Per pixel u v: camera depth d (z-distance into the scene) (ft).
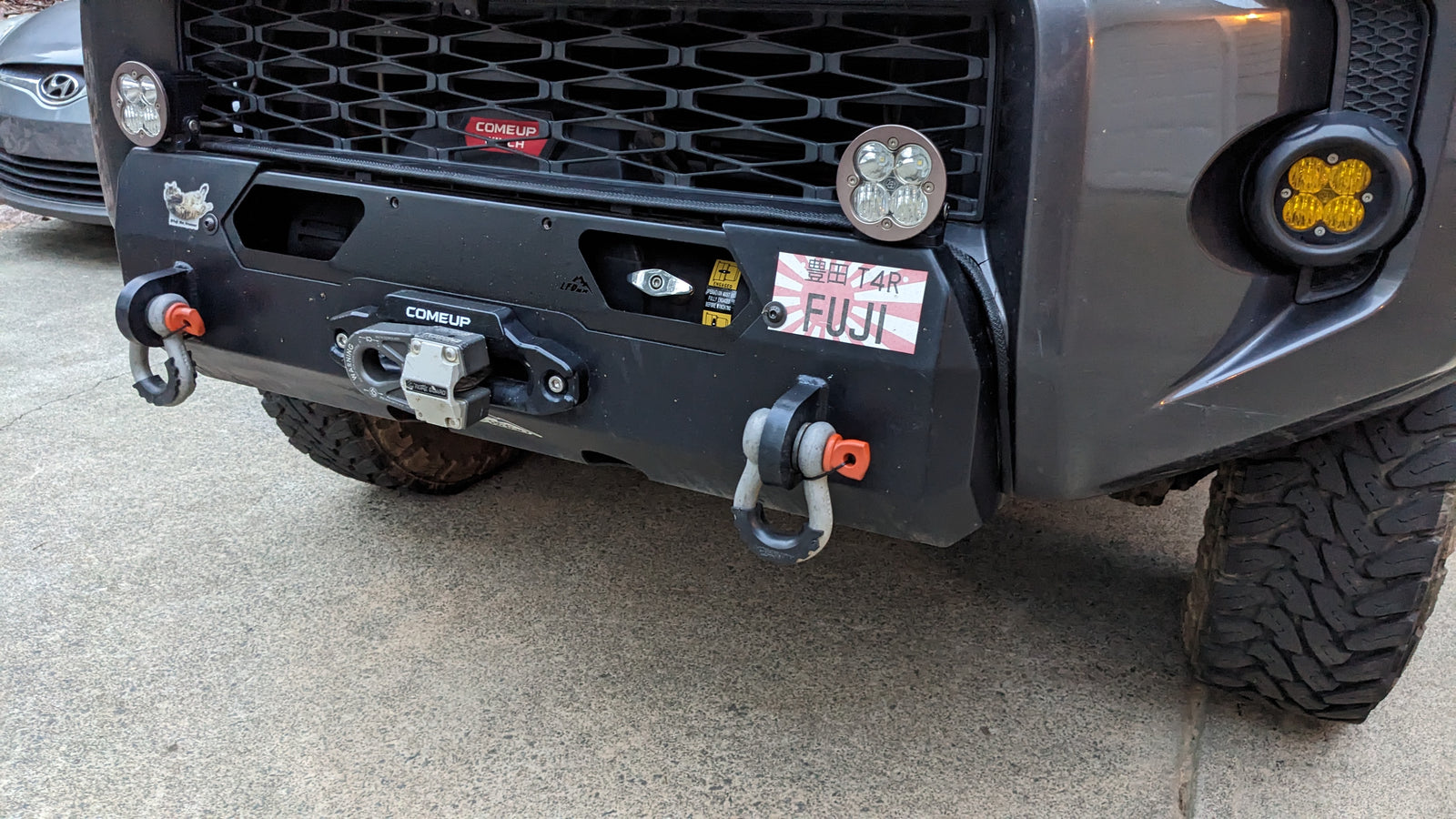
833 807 5.54
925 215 4.24
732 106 5.24
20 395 10.87
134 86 6.01
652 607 7.41
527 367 5.25
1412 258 4.17
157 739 5.91
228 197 5.88
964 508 4.74
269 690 6.37
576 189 5.20
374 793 5.56
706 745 6.00
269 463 9.50
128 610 7.15
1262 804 5.65
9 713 6.07
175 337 5.99
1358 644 5.49
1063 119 4.15
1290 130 4.21
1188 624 6.25
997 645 7.06
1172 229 4.27
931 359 4.37
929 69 4.75
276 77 6.27
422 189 5.54
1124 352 4.44
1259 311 4.47
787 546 4.62
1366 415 4.63
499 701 6.34
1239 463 5.50
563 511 8.78
